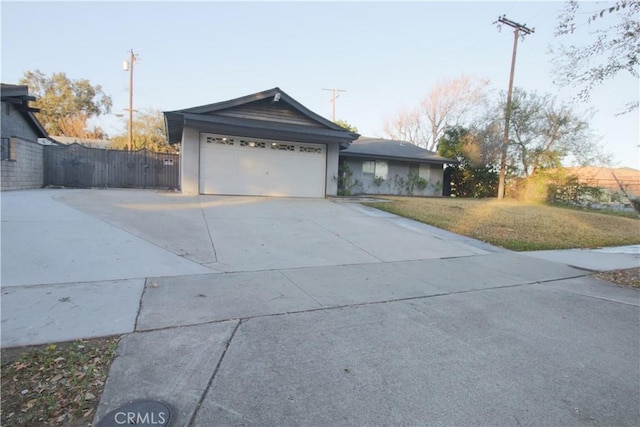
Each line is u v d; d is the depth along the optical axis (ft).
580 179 69.82
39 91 128.36
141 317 11.67
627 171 74.64
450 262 21.68
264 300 13.78
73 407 7.32
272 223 28.78
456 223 34.32
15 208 25.88
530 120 71.36
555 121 70.54
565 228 36.58
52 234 20.36
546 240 30.01
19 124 50.24
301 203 40.34
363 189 65.92
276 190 45.44
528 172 74.33
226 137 42.70
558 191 68.59
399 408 7.72
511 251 25.84
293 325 11.69
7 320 11.00
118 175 55.01
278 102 44.14
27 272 15.10
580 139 71.00
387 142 79.87
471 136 75.56
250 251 21.07
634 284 18.61
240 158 43.47
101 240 20.27
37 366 8.73
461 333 11.73
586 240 31.48
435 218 35.96
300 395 8.02
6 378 8.25
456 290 16.39
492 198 73.05
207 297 13.76
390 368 9.33
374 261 20.94
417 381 8.79
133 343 9.97
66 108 129.59
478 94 122.93
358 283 16.62
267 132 41.96
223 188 42.96
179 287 14.70
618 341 11.67
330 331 11.38
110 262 17.20
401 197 59.36
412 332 11.62
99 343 9.93
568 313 14.11
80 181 52.24
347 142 47.85
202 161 41.81
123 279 15.21
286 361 9.43
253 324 11.60
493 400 8.15
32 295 12.98
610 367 9.92
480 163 73.97
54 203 29.25
